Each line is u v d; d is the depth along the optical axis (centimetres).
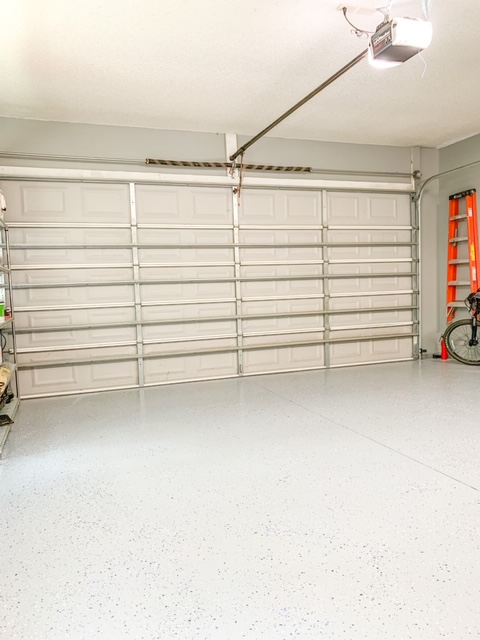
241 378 553
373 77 402
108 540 194
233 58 356
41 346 485
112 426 367
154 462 283
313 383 506
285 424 354
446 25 323
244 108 460
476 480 241
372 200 611
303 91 422
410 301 638
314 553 179
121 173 499
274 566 171
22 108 442
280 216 568
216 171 537
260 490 238
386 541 186
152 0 279
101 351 507
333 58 362
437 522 199
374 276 615
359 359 615
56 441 332
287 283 577
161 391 495
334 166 589
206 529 200
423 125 536
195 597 155
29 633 140
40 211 477
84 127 487
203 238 537
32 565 177
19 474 271
